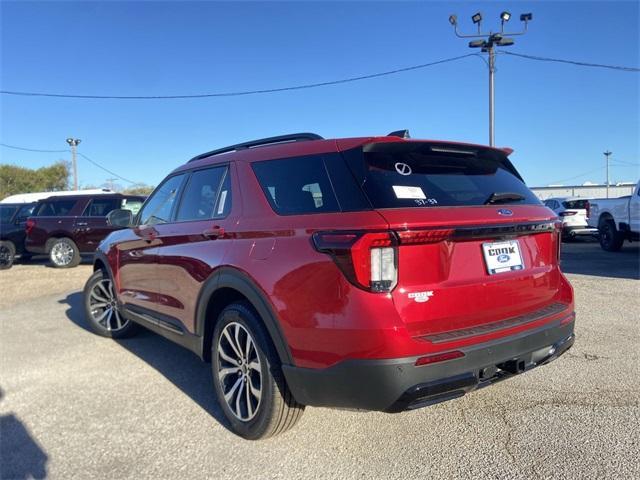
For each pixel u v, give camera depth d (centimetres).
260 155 351
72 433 347
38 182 5222
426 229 264
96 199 1257
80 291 932
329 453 310
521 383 409
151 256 453
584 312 634
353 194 278
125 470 299
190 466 301
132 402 398
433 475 284
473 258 289
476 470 288
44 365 492
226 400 344
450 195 297
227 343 350
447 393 268
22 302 835
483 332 277
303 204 300
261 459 306
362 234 256
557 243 348
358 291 257
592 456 297
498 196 313
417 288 263
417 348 255
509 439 320
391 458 303
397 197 276
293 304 283
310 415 362
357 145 296
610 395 381
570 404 368
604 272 955
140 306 490
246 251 322
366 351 254
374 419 354
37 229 1248
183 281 396
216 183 387
